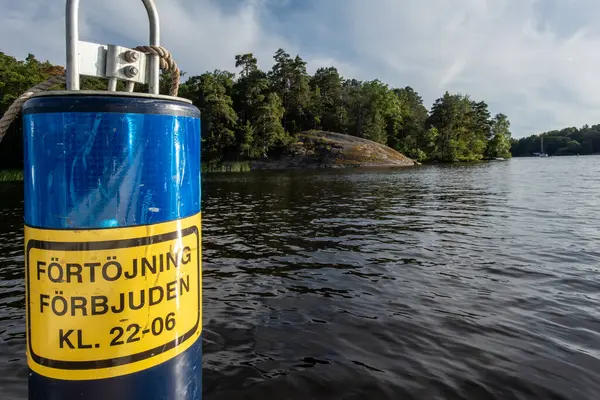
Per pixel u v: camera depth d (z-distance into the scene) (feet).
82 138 4.07
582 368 12.52
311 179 111.34
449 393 11.35
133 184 4.18
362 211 48.11
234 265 24.97
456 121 304.71
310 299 18.81
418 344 14.19
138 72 4.65
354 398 11.22
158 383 4.40
